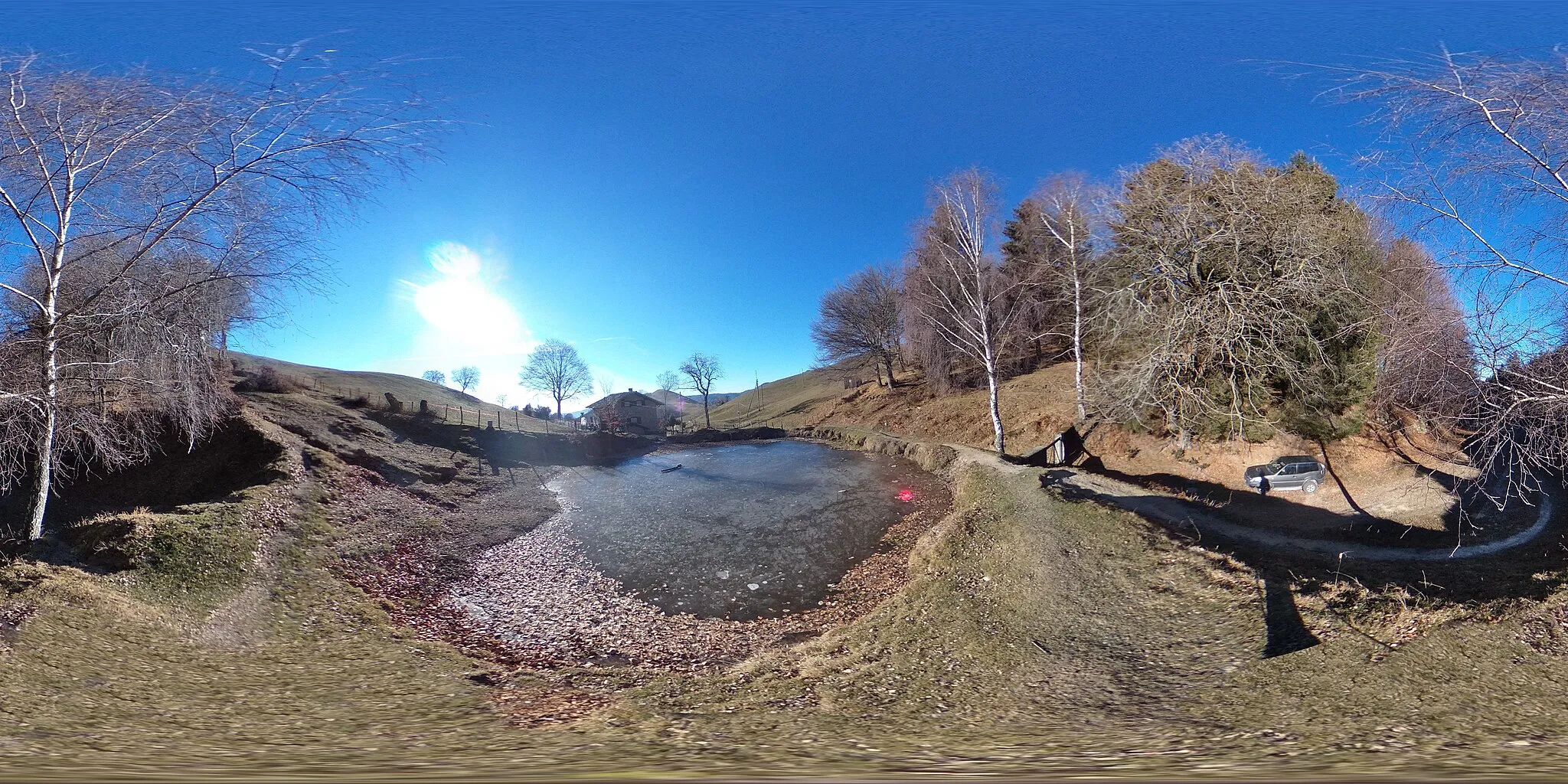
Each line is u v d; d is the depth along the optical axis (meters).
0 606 8.98
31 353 12.43
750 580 17.03
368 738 5.34
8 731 5.04
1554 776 3.47
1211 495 21.66
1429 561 13.05
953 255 36.53
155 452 22.83
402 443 34.44
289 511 17.61
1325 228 20.44
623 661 11.62
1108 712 7.34
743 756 4.48
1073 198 30.81
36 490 12.84
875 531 20.98
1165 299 24.53
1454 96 8.40
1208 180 23.75
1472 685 7.32
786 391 91.31
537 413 71.56
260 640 10.25
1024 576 13.55
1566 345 8.90
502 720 6.68
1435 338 10.02
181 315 13.47
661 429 65.31
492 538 21.66
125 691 6.95
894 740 5.43
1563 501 16.73
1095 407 29.31
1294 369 21.61
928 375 46.78
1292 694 7.65
